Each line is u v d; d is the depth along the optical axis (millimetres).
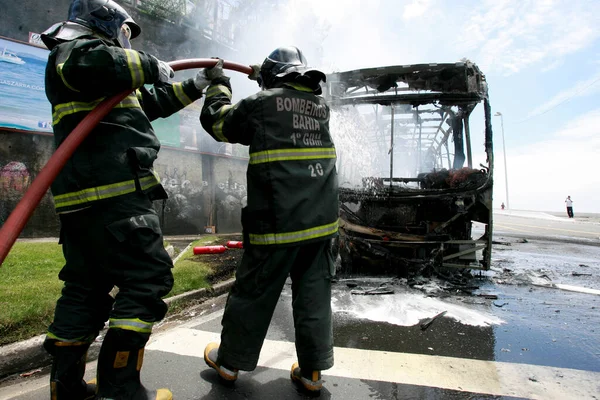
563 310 3705
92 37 1686
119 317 1602
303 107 2016
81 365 1764
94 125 1523
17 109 8609
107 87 1534
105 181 1604
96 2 1695
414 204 5016
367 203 5168
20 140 8727
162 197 1834
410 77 5195
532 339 2918
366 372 2303
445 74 5074
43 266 4168
